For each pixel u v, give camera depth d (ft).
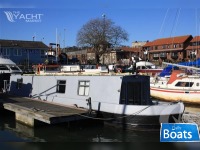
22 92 68.03
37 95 62.64
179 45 276.21
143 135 43.01
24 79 68.28
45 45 215.31
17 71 92.27
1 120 54.34
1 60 92.73
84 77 52.65
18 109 50.72
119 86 47.14
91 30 237.45
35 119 46.75
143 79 47.37
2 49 193.26
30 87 65.57
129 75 47.16
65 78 56.24
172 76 75.77
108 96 48.26
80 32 241.55
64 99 55.21
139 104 46.70
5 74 78.74
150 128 43.70
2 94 70.33
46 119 42.86
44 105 53.16
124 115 45.09
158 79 81.66
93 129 46.60
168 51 284.20
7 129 48.06
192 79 71.51
